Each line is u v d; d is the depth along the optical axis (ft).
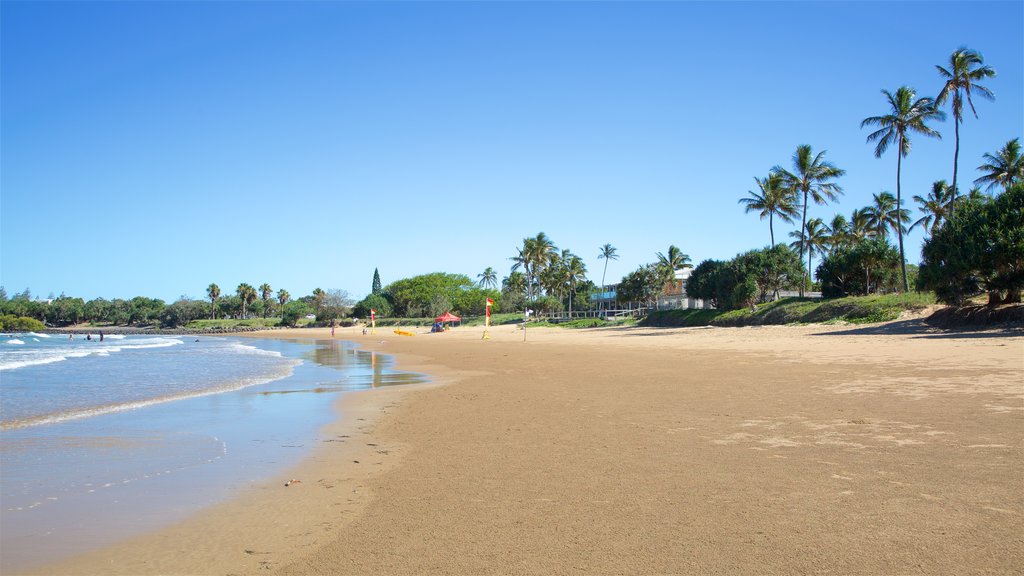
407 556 15.84
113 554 16.80
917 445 24.73
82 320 538.88
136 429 36.01
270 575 15.05
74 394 55.01
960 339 79.61
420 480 23.25
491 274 545.03
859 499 18.57
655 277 282.77
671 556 15.11
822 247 262.06
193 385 62.69
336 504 20.68
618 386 49.34
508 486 21.84
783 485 20.35
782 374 53.01
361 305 418.92
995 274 96.53
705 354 81.20
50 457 28.55
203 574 15.26
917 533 15.79
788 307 152.35
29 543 17.75
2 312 498.28
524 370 68.33
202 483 23.85
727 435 28.60
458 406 42.50
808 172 186.29
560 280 354.95
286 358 114.01
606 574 14.21
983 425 27.84
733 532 16.47
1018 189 97.19
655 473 22.61
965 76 138.31
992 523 16.19
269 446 30.73
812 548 15.20
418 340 191.62
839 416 31.83
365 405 45.24
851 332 111.14
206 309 519.60
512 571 14.61
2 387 61.57
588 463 24.57
